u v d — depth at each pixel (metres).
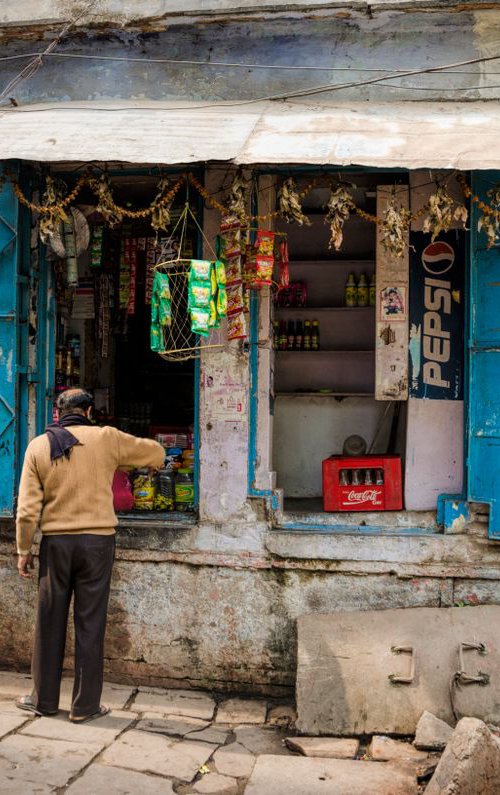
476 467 4.24
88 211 5.01
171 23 4.63
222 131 4.03
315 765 3.58
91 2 4.69
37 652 4.04
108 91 4.80
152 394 7.05
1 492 4.60
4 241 4.57
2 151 3.99
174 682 4.60
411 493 4.54
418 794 3.34
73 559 3.98
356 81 4.54
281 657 4.49
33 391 4.81
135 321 6.72
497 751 3.18
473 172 4.23
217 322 4.12
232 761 3.69
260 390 4.57
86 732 3.89
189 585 4.58
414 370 4.53
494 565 4.32
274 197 4.58
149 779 3.44
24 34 4.84
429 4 4.35
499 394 4.19
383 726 3.88
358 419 5.70
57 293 5.05
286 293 5.71
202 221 4.60
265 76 4.62
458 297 4.52
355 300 5.59
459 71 4.42
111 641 4.65
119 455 4.14
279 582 4.50
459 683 3.89
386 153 3.69
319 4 4.44
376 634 4.13
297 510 4.85
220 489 4.57
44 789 3.29
